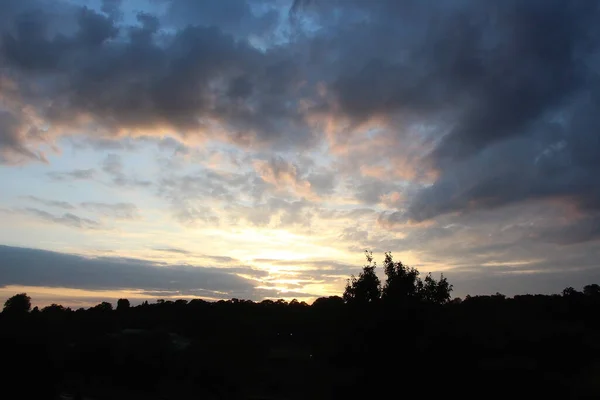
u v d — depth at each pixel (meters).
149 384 52.47
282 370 47.69
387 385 25.56
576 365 27.39
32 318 38.94
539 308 39.44
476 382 25.22
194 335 73.38
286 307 78.44
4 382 33.31
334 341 29.53
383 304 28.72
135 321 83.94
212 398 46.84
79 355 55.59
